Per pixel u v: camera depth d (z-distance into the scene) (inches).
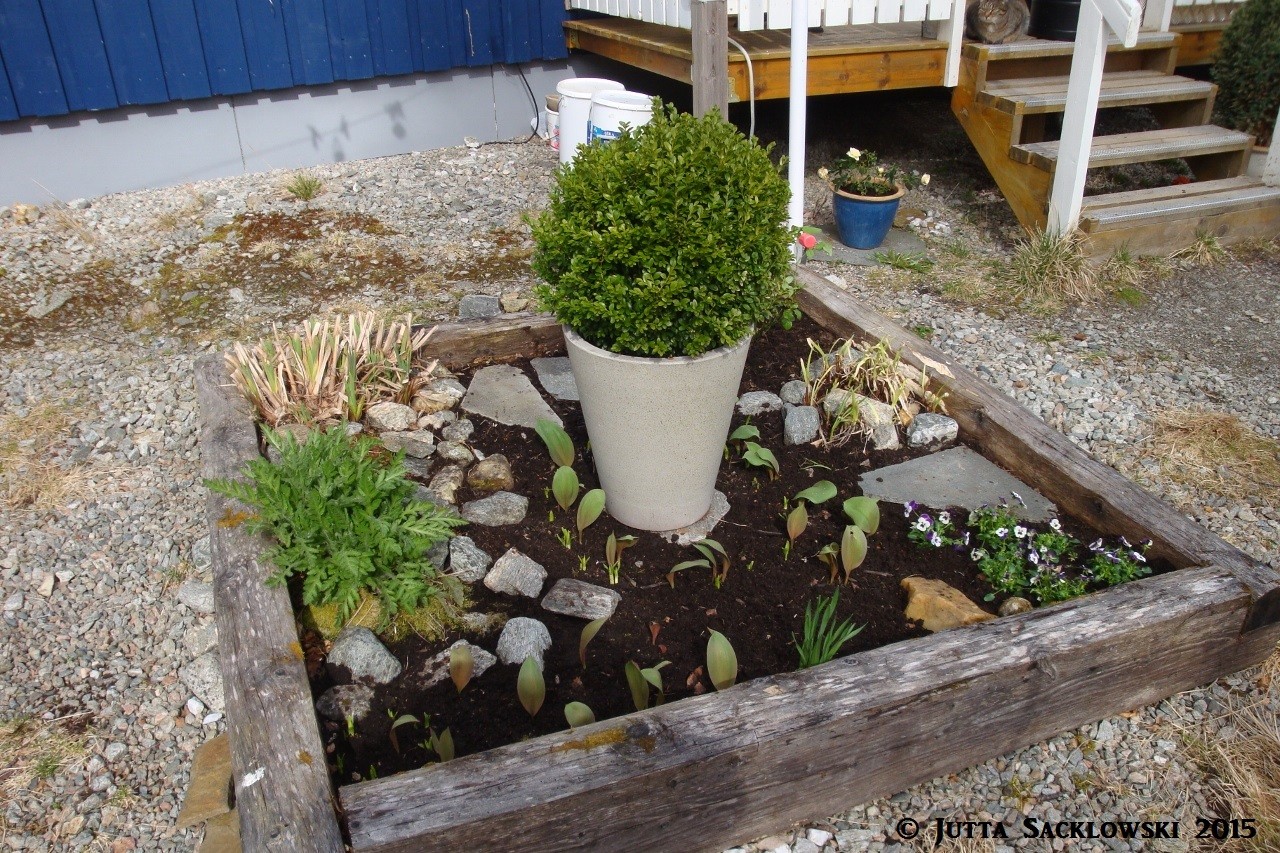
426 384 127.8
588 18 255.9
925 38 213.2
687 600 93.4
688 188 84.8
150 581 106.9
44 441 130.9
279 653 77.5
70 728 88.8
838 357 129.8
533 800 64.0
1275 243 195.0
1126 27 154.9
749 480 112.1
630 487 99.3
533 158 246.2
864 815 79.4
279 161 236.1
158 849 78.3
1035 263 174.1
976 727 79.3
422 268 182.7
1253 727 86.0
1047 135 235.0
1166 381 143.8
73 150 211.5
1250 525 111.6
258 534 90.4
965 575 96.8
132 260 185.3
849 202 188.9
